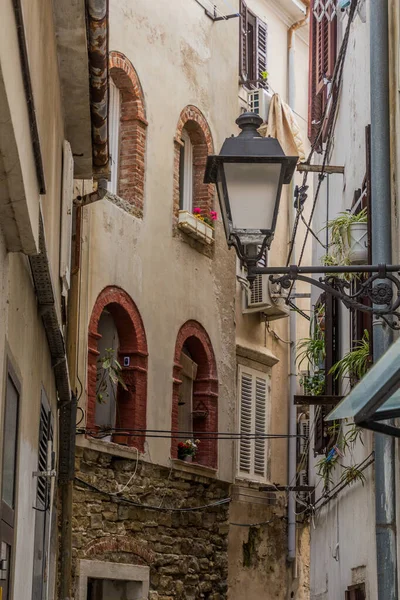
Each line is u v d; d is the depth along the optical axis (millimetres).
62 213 10219
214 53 21969
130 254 18328
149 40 19531
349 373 13211
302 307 27453
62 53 9508
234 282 22047
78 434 16344
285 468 25266
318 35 18484
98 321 17922
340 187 16109
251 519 23625
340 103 16016
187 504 19531
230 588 22422
